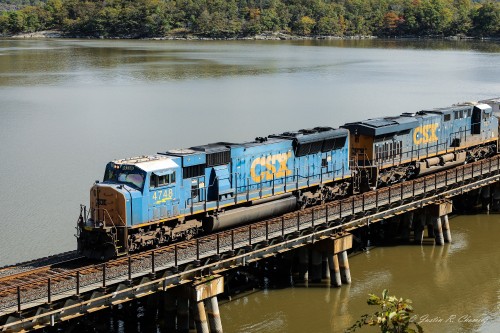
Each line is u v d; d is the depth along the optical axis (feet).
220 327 94.94
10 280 83.66
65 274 84.12
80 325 95.09
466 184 147.54
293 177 124.77
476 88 340.18
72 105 284.41
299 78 383.65
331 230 114.21
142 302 103.50
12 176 176.55
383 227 140.97
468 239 142.72
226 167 111.45
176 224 101.35
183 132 230.48
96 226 91.09
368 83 362.53
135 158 101.71
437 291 115.75
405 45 654.53
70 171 181.68
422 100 301.43
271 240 104.17
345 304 109.19
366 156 141.18
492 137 181.88
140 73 394.11
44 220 144.97
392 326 51.83
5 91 321.93
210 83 357.20
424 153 156.46
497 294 114.83
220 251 96.02
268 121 251.60
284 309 107.04
